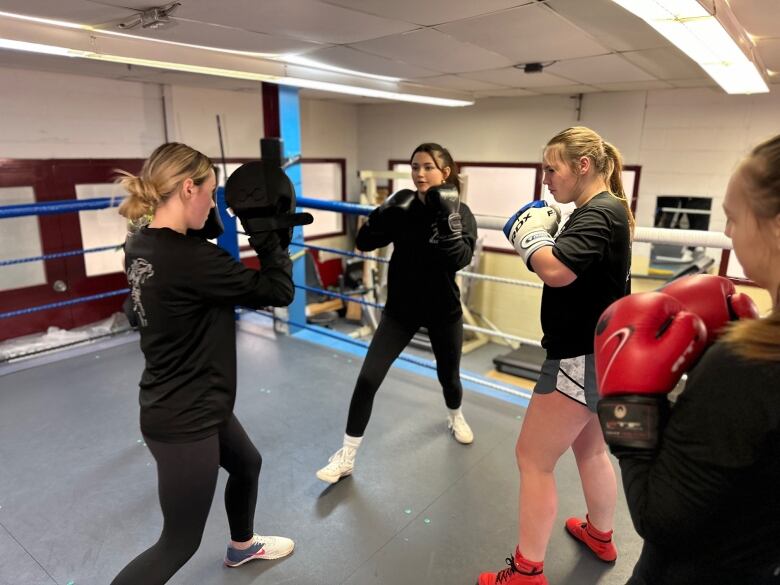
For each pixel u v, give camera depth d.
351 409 1.90
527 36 2.72
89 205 2.75
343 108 6.92
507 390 2.53
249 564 1.54
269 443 2.19
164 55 2.88
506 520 1.75
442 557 1.59
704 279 0.72
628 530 1.71
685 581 0.62
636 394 0.62
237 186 1.21
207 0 2.09
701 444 0.54
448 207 1.68
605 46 2.94
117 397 2.59
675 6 1.91
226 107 5.27
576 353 1.21
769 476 0.52
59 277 4.28
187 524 1.17
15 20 2.36
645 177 5.13
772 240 0.56
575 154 1.20
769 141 0.56
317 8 2.22
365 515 1.76
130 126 4.56
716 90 4.62
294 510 1.78
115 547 1.61
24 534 1.66
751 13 2.29
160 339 1.09
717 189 4.78
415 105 6.55
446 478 1.97
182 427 1.11
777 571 0.57
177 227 1.12
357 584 1.48
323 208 2.83
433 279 1.86
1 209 2.51
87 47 2.60
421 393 2.64
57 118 4.09
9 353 3.41
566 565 1.56
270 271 1.21
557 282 1.10
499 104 5.88
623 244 1.18
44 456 2.09
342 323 7.03
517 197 6.15
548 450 1.29
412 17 2.36
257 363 3.01
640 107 5.02
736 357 0.53
